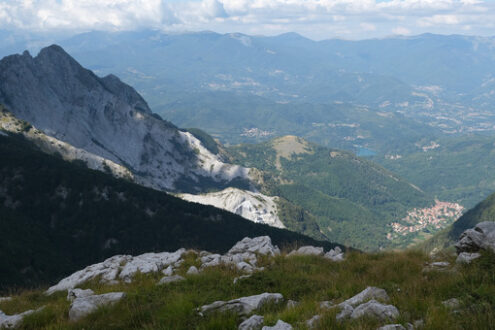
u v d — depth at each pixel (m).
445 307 11.39
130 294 16.08
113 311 14.34
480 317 10.14
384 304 12.12
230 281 18.17
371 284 16.20
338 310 11.68
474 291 12.65
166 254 27.03
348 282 16.42
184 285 17.81
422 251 21.88
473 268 15.48
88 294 18.17
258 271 19.66
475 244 17.91
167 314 13.27
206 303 14.84
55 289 22.12
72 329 13.47
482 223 18.89
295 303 13.81
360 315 10.91
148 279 20.64
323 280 17.61
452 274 15.32
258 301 13.77
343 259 22.77
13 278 80.69
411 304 12.13
